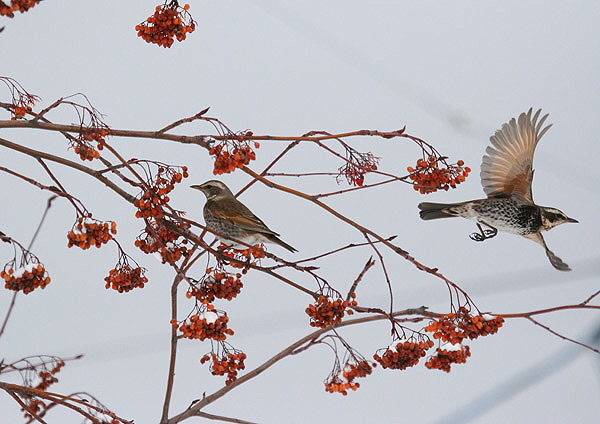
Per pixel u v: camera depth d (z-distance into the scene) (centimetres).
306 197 945
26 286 830
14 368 893
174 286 998
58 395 865
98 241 865
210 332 921
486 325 910
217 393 955
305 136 977
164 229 991
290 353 936
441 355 919
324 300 941
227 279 950
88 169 905
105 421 869
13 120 885
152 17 980
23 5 866
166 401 968
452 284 924
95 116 894
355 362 908
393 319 934
